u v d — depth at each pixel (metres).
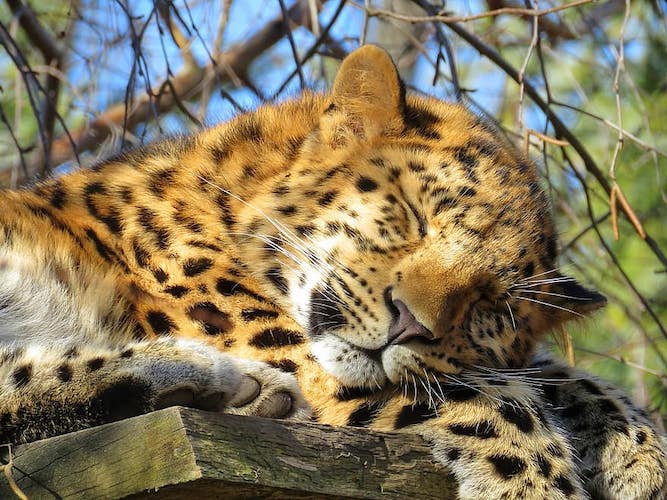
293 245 9.94
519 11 11.58
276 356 9.70
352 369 9.55
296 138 10.72
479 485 8.21
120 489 6.88
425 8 12.78
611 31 16.62
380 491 7.62
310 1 13.23
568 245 12.59
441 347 9.45
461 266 9.78
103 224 9.89
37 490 7.06
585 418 9.62
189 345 8.35
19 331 9.13
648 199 15.45
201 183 10.22
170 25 12.88
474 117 11.39
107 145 12.88
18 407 7.88
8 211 9.65
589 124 15.83
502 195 10.27
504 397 8.90
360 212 10.10
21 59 12.11
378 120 10.74
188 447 6.76
